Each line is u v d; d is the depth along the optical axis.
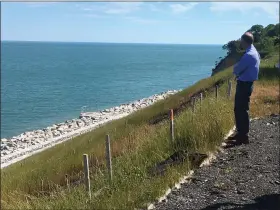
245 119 8.48
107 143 6.81
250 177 6.56
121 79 103.56
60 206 6.07
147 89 81.81
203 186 6.29
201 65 167.25
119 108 53.16
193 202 5.66
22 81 100.75
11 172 15.88
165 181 6.39
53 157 16.36
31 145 34.47
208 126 8.84
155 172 6.96
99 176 7.17
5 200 9.40
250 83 8.23
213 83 27.89
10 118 51.88
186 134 8.47
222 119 9.51
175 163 7.25
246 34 8.04
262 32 84.31
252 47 8.12
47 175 11.78
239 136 8.57
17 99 69.69
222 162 7.47
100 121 43.97
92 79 104.06
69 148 18.16
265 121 11.34
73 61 197.12
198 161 7.36
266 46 67.00
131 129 16.56
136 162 7.55
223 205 5.44
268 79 23.27
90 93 76.06
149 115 23.33
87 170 6.12
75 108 59.19
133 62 187.38
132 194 5.97
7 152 32.19
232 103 12.41
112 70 135.38
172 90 75.69
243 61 8.01
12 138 38.31
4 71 132.00
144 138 10.37
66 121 46.34
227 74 31.62
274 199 5.59
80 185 7.44
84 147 16.28
